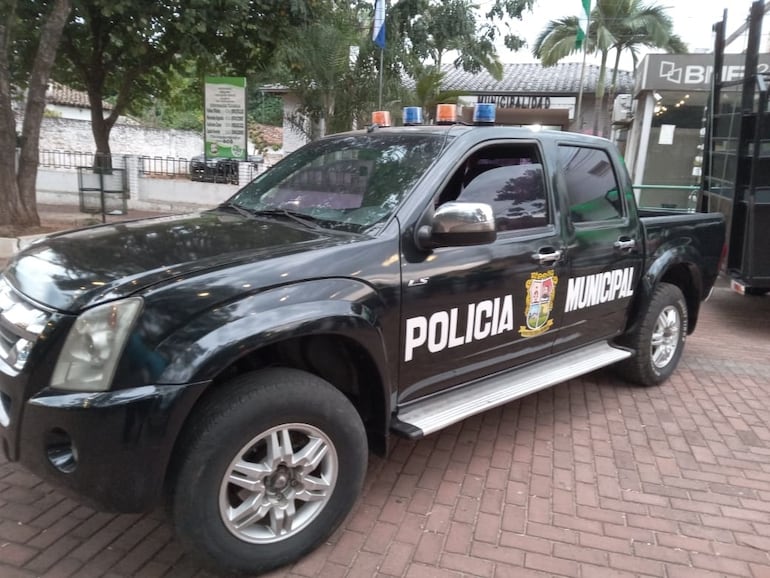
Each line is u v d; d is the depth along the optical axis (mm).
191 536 2314
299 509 2646
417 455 3689
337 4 12047
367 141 3645
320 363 2857
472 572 2664
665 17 15961
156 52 13422
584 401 4609
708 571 2740
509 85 20047
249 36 12969
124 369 2172
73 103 30672
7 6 8797
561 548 2854
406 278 2883
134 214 14336
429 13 12914
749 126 6121
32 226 9484
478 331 3293
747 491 3412
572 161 4000
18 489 3117
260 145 20703
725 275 6664
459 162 3232
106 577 2535
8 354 2354
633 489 3391
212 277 2371
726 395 4820
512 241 3432
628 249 4297
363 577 2598
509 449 3803
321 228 3078
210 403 2338
